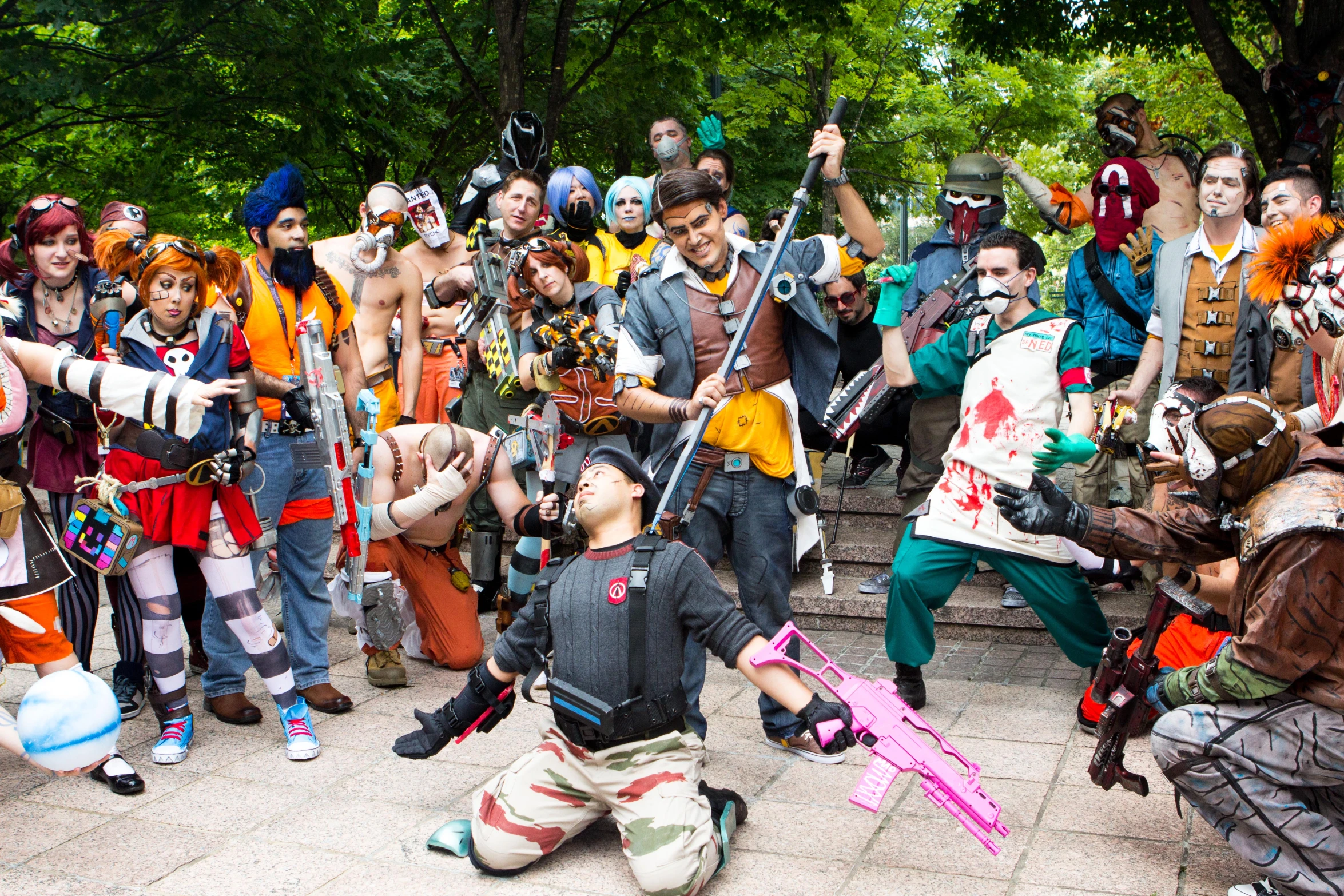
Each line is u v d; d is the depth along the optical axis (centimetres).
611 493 319
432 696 483
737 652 303
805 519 415
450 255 671
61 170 1166
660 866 293
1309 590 258
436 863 327
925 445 486
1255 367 426
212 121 1039
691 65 1197
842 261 429
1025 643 542
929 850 328
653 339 395
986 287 421
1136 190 527
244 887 312
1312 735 270
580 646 309
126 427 396
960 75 1677
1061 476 737
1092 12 1075
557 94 945
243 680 454
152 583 404
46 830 350
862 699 306
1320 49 764
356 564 454
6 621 368
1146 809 352
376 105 1111
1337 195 466
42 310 431
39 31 974
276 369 446
